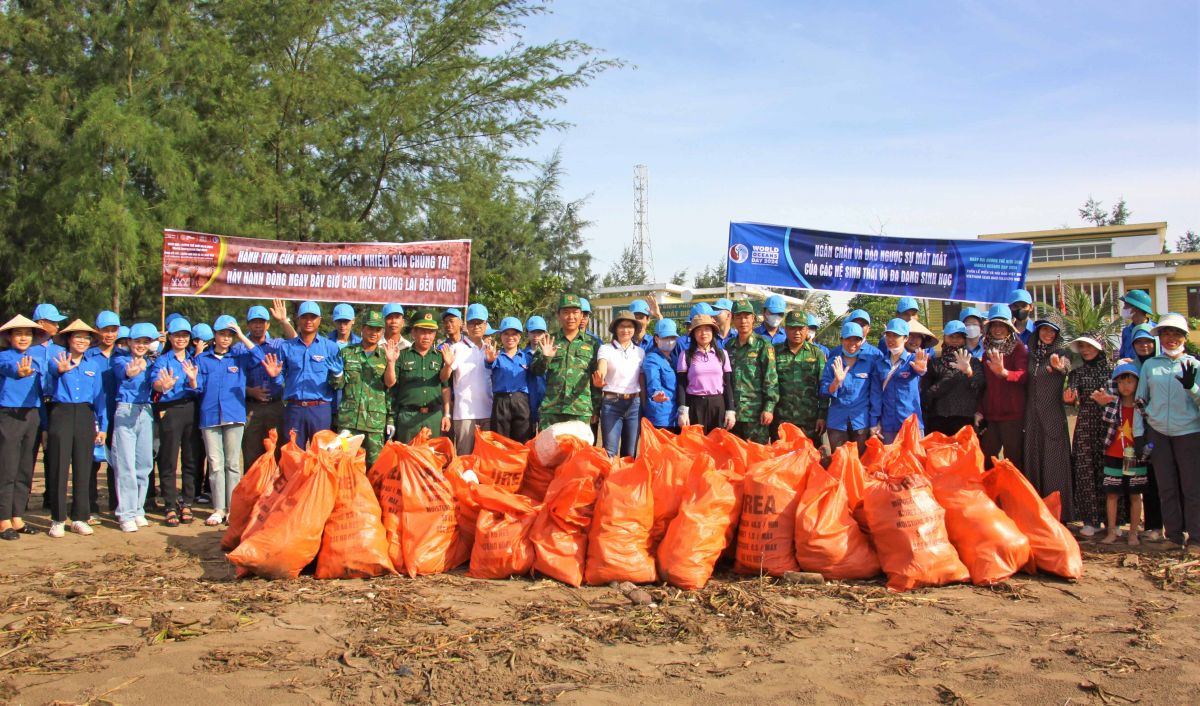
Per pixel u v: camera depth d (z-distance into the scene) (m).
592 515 5.83
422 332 7.54
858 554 5.64
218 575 6.02
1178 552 6.28
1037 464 7.19
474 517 6.15
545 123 22.66
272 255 9.92
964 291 9.77
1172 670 4.07
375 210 22.58
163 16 17.20
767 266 9.71
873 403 7.52
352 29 21.19
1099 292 29.31
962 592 5.38
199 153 18.48
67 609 5.20
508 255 30.41
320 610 5.11
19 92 18.20
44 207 18.16
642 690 3.90
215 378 7.92
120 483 7.58
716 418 7.63
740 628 4.74
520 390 7.82
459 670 4.13
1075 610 5.02
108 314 7.89
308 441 7.68
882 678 4.02
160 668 4.18
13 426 7.27
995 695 3.81
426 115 21.83
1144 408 6.55
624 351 7.75
